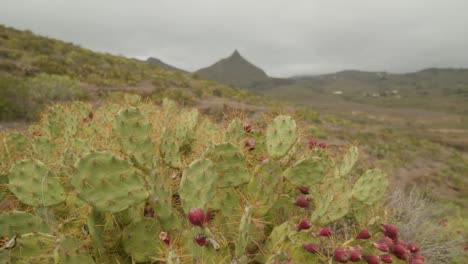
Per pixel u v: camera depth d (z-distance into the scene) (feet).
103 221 5.36
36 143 8.79
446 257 11.21
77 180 4.69
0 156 9.21
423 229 11.91
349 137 64.44
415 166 54.85
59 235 5.05
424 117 374.02
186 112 11.71
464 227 13.57
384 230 5.62
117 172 4.83
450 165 64.90
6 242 5.15
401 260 5.19
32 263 4.92
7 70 52.24
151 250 5.32
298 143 8.21
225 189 6.16
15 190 5.67
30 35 82.43
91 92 50.83
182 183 4.91
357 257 4.70
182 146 9.50
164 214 5.08
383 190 7.35
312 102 615.57
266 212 6.22
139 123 5.61
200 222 4.48
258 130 8.26
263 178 6.20
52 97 36.55
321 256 5.29
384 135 82.69
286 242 5.52
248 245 6.01
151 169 5.32
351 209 7.45
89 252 5.41
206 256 4.53
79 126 10.91
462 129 263.08
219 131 9.33
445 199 34.76
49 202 5.72
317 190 7.93
